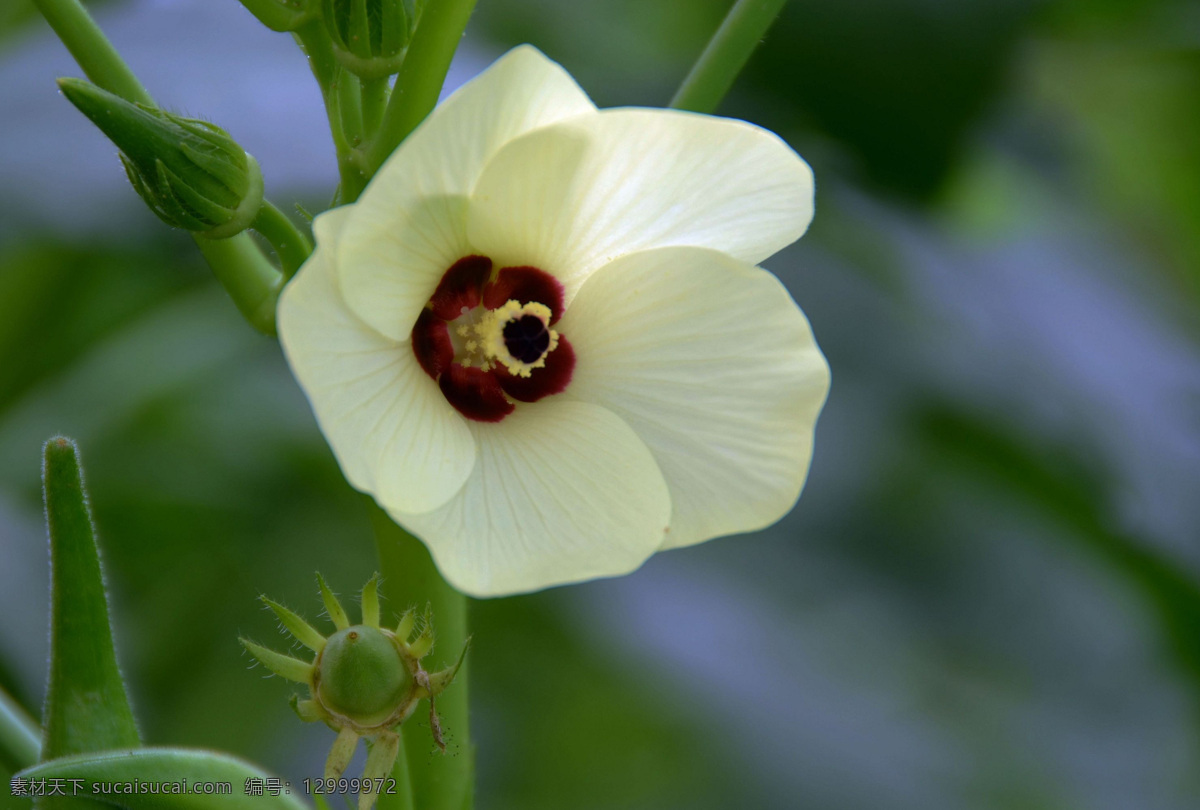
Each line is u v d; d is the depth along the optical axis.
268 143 0.86
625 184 0.68
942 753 0.85
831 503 0.88
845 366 0.90
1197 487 0.89
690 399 0.69
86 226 0.83
